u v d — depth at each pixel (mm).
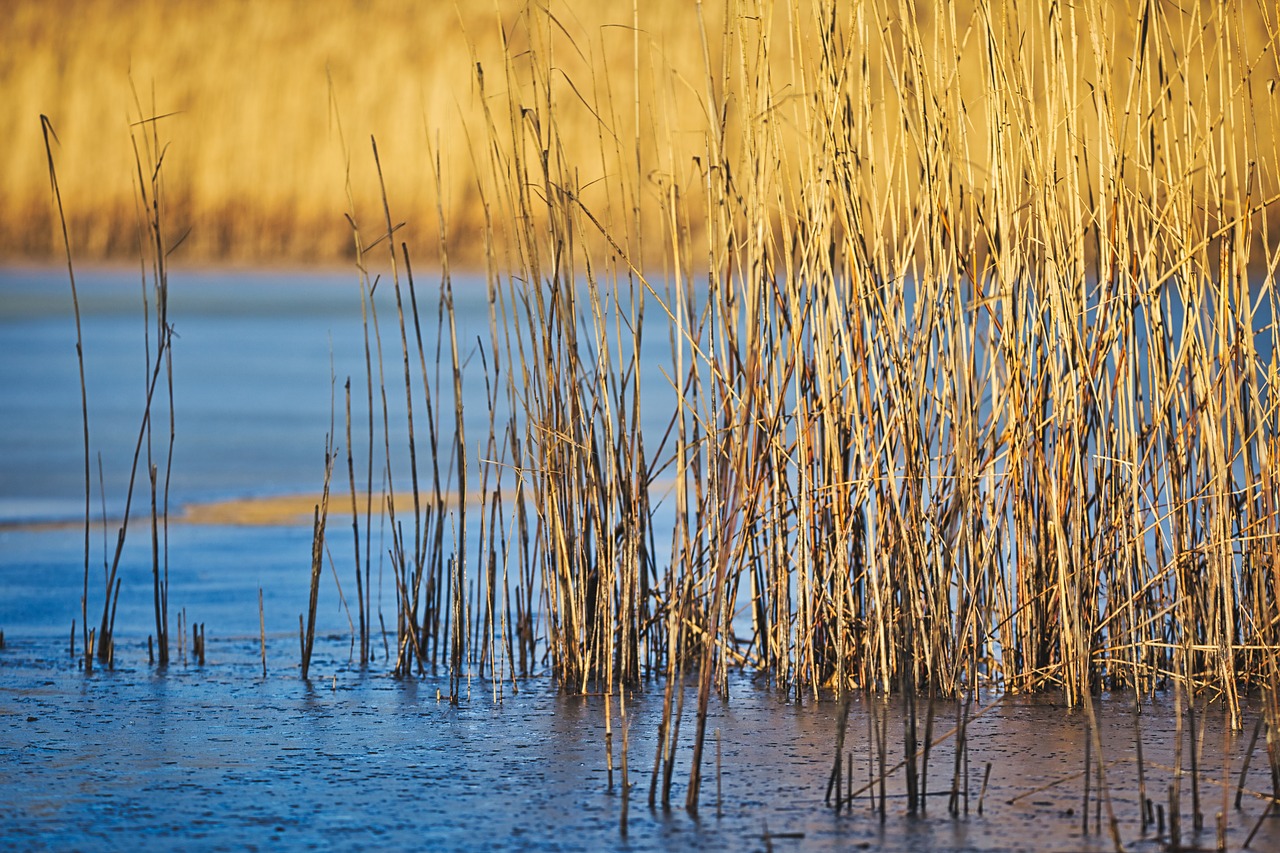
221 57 108688
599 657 17250
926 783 12969
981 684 17109
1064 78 15953
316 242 106188
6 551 25719
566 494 17203
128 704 16312
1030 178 16203
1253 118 15633
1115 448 16859
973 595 16438
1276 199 15617
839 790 12531
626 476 17047
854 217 16172
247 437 39938
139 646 19422
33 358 57250
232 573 24094
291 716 15773
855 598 17172
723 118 16172
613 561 16984
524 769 13758
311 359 57906
